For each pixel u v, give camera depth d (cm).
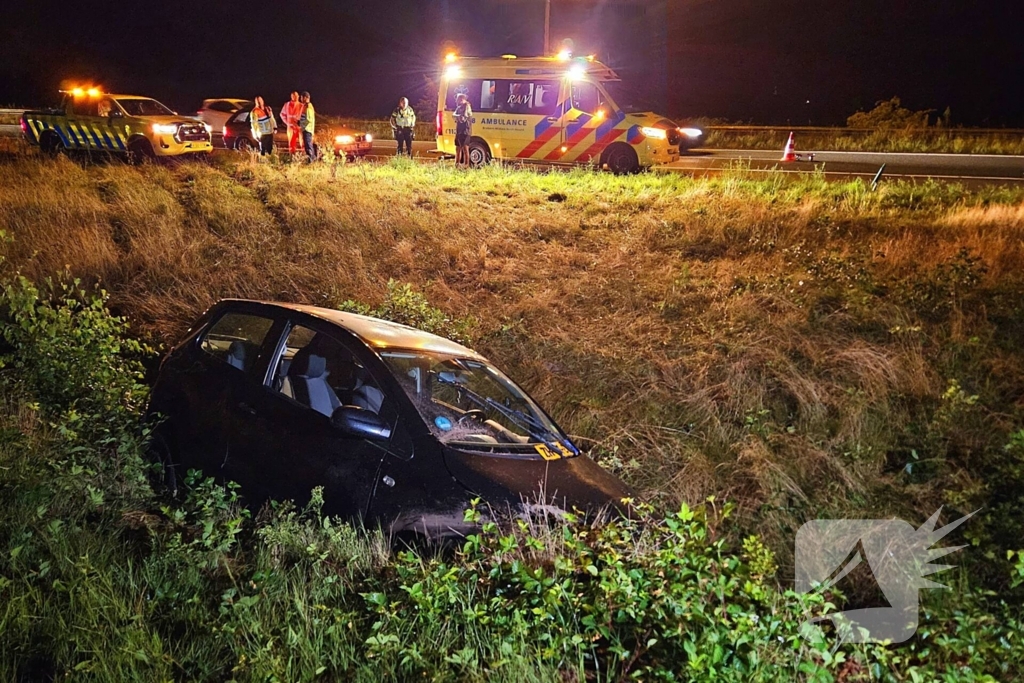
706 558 421
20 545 434
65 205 1309
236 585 442
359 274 1162
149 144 1797
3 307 879
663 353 948
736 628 402
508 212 1546
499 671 383
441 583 417
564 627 415
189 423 567
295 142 2005
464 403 555
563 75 1969
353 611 420
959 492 662
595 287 1189
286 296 1083
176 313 1000
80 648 368
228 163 1830
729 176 1853
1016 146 2780
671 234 1432
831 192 1722
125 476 535
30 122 1888
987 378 886
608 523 489
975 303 1080
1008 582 566
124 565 445
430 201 1580
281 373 555
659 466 709
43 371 664
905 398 837
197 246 1198
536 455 539
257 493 523
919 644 490
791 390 844
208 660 385
